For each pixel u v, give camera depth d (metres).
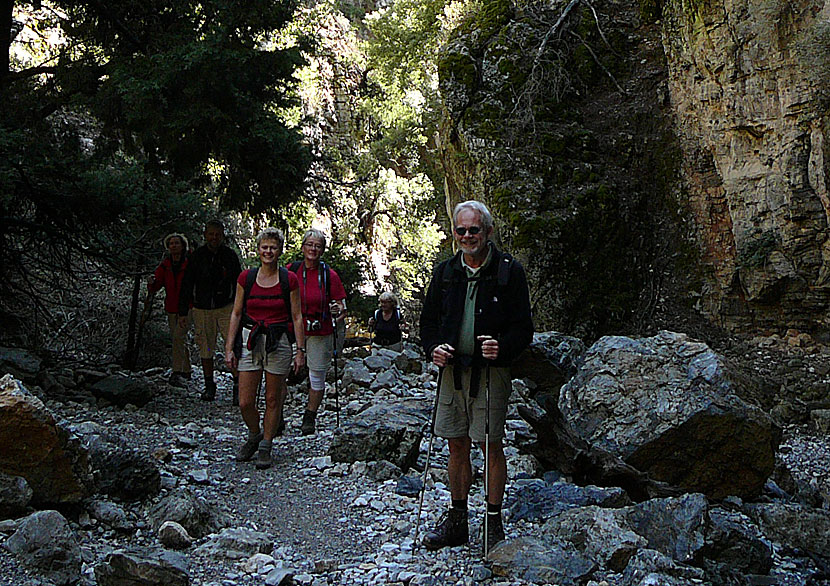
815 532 5.27
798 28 12.05
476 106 15.93
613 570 4.17
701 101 14.19
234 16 10.50
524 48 16.38
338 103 38.31
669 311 13.96
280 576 4.12
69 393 9.28
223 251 9.90
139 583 3.81
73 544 4.15
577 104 15.95
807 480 8.08
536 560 4.15
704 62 13.84
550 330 13.88
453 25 28.72
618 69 16.20
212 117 9.76
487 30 16.84
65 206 9.99
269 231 6.75
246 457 6.86
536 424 6.66
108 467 5.28
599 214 14.45
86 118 14.16
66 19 11.91
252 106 10.31
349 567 4.39
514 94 15.91
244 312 7.04
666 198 14.79
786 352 12.14
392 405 7.53
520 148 15.19
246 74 10.18
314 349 7.92
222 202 11.99
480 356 4.33
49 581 3.86
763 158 12.77
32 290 12.58
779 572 4.73
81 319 13.46
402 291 34.88
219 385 11.18
